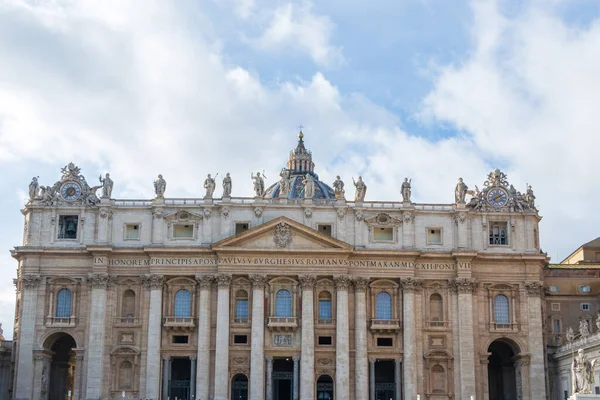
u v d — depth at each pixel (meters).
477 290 104.94
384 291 104.19
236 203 104.62
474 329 103.44
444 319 103.69
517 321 104.31
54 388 107.44
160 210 104.81
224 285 101.81
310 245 102.81
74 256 104.00
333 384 101.12
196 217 104.81
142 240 104.81
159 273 102.75
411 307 102.75
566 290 112.75
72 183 106.44
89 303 102.69
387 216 105.81
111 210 105.31
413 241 105.56
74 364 113.38
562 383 104.81
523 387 102.50
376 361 103.81
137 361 101.38
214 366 100.81
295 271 102.44
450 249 105.69
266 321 101.62
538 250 107.06
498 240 107.44
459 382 101.50
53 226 105.25
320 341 102.31
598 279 113.06
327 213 105.31
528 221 107.31
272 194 145.00
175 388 102.94
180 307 103.31
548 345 108.88
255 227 101.94
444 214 106.88
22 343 101.50
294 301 102.25
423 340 103.12
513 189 108.12
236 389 101.81
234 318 102.19
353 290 103.56
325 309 103.31
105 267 102.81
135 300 103.38
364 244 104.88
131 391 100.56
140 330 102.19
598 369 90.56
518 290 105.31
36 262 103.81
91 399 99.25
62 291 104.31
